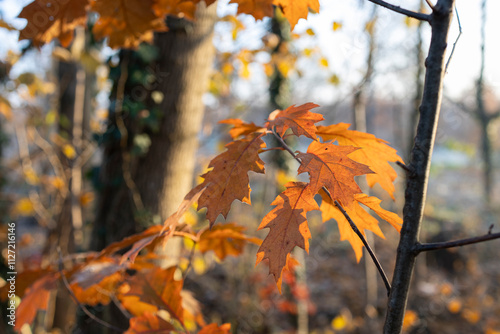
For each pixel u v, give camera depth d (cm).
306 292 520
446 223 1025
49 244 393
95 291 120
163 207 284
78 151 446
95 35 120
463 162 2019
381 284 767
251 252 607
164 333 97
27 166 425
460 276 834
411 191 83
